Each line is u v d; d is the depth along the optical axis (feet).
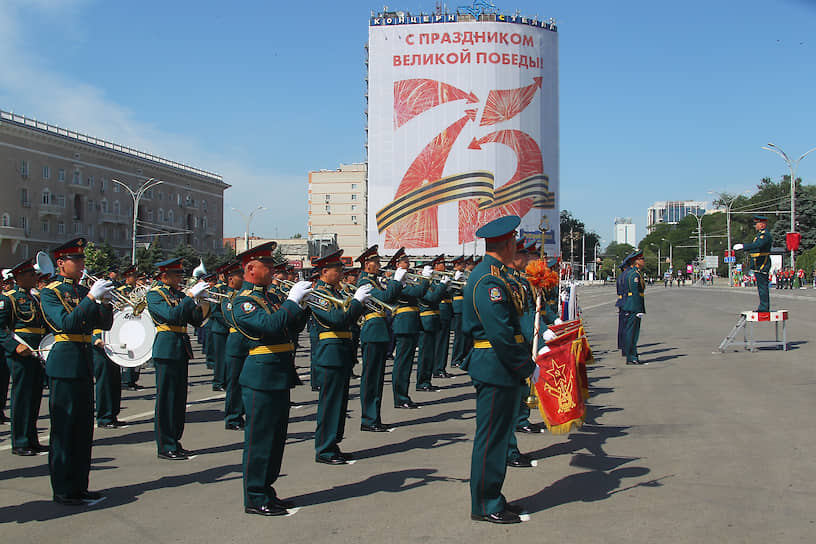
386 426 28.71
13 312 26.11
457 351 48.55
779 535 15.81
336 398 23.41
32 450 25.85
